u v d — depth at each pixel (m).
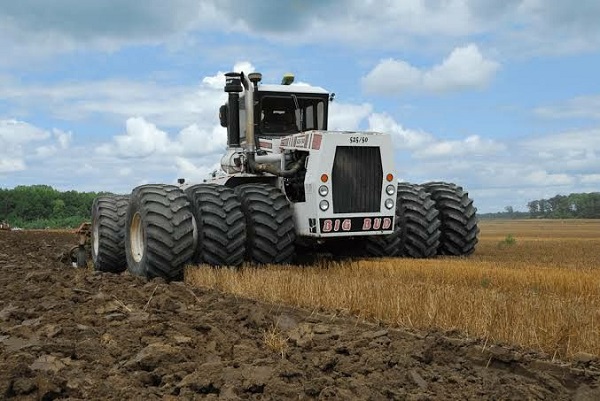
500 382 4.41
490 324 5.66
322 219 9.41
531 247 21.19
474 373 4.63
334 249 10.91
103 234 11.45
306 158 9.84
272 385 3.86
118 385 4.05
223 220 9.44
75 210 75.00
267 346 5.11
